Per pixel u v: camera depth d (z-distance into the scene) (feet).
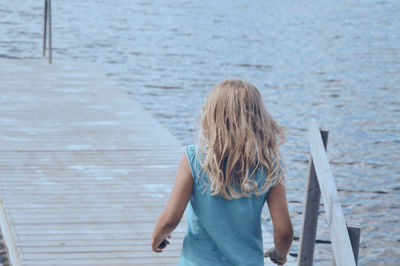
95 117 29.12
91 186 19.72
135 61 62.18
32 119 28.04
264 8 117.39
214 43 76.74
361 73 61.62
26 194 18.54
